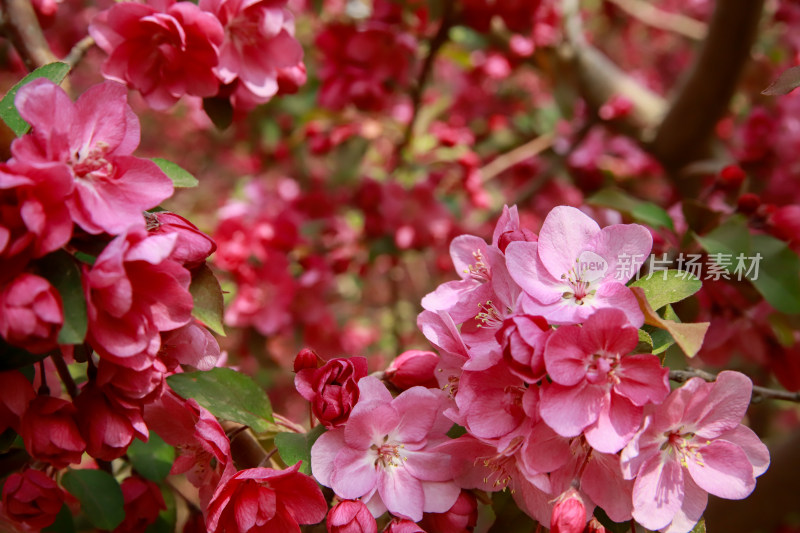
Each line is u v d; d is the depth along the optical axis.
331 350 0.98
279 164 1.21
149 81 0.61
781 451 0.85
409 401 0.55
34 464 0.57
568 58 1.15
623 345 0.51
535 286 0.53
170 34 0.60
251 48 0.63
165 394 0.56
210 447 0.54
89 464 0.67
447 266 1.07
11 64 0.96
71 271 0.51
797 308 0.64
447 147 1.04
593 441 0.51
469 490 0.56
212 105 0.64
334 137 1.00
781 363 0.70
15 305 0.49
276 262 0.91
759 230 0.68
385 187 0.99
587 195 1.16
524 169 1.23
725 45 0.92
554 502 0.53
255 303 0.91
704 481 0.53
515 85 1.30
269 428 0.56
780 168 1.01
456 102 1.21
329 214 1.02
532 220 1.17
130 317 0.52
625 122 1.12
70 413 0.53
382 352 1.19
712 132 1.03
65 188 0.50
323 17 1.09
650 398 0.51
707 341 0.69
